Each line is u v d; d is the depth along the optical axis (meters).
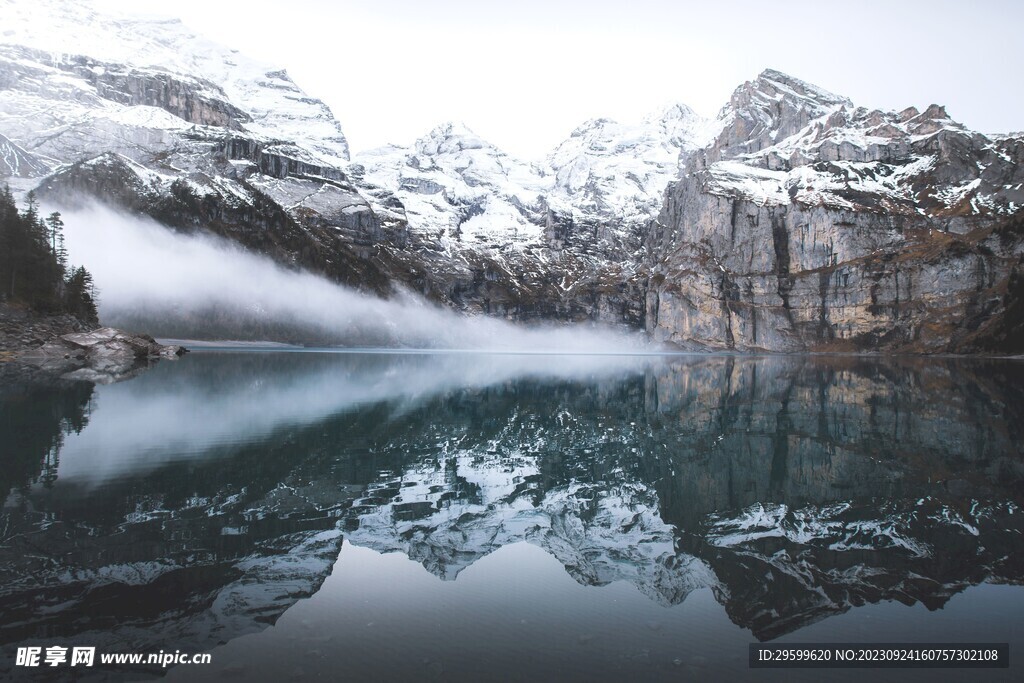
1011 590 18.33
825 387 88.44
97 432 40.56
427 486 29.69
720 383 96.00
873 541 22.55
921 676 13.58
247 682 12.91
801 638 15.40
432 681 13.09
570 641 15.09
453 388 81.19
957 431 46.69
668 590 18.36
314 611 16.44
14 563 18.78
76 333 120.12
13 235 115.31
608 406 63.72
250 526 22.92
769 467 34.94
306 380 86.88
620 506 27.08
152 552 20.03
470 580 18.91
